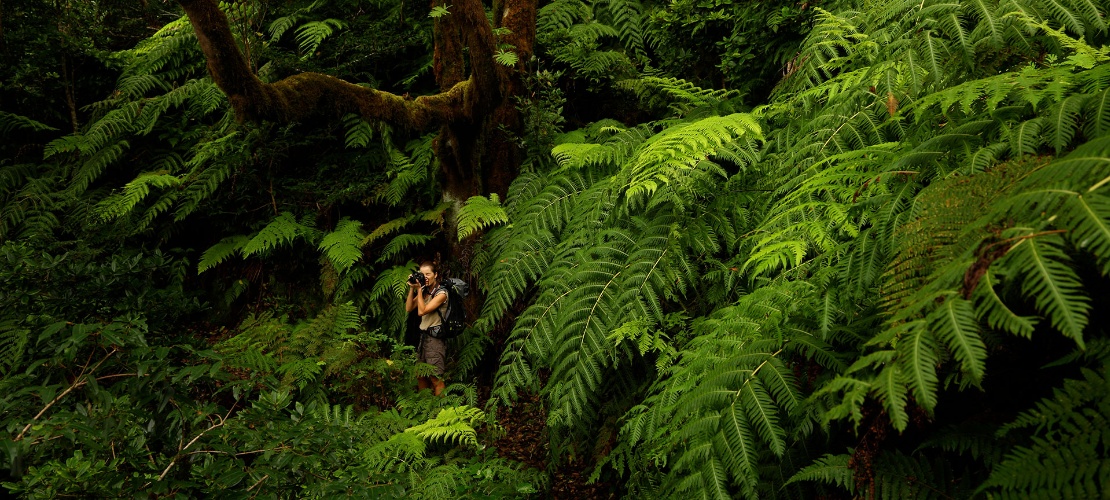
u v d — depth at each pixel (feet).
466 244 16.14
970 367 3.92
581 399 11.36
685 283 10.94
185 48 21.01
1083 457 4.45
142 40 23.25
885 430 6.61
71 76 21.95
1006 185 4.88
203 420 6.88
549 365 11.91
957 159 6.56
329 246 16.72
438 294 14.55
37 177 20.85
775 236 8.47
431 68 19.80
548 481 11.80
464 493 10.27
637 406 9.51
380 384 14.23
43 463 6.28
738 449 6.89
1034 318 3.74
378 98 13.75
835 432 7.39
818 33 11.24
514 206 15.53
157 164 20.79
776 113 11.84
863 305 7.09
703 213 11.29
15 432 6.05
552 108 16.44
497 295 13.80
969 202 5.02
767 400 6.98
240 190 19.04
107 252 18.06
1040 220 4.20
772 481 7.49
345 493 6.61
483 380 15.76
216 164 18.28
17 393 6.24
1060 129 5.41
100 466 5.65
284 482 6.34
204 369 6.84
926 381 4.22
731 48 15.01
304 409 7.36
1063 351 5.77
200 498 6.81
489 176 16.78
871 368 6.43
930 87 8.00
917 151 6.86
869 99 10.07
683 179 11.01
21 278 9.83
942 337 4.25
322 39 18.63
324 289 17.49
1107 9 7.30
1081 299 3.58
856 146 9.62
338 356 13.61
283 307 18.39
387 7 20.48
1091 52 6.47
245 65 11.44
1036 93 5.88
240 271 19.48
